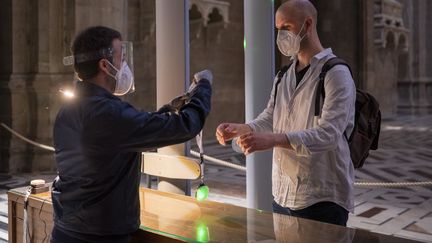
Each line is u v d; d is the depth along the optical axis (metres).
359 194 7.11
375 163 9.80
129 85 2.24
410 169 9.09
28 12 9.33
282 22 2.64
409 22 23.41
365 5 17.75
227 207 2.73
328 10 17.44
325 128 2.43
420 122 18.86
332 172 2.64
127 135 1.93
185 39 3.56
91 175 2.00
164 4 3.56
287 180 2.74
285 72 2.86
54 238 2.15
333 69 2.54
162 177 3.53
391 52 21.83
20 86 9.27
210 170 9.26
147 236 2.27
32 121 9.34
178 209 2.69
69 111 2.06
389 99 22.05
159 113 2.18
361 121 2.76
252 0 4.06
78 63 2.09
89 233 2.05
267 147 2.39
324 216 2.63
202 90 2.20
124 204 2.07
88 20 9.09
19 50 9.29
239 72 14.86
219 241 2.10
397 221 5.67
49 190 3.11
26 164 9.30
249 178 4.18
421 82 23.61
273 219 2.47
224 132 2.74
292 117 2.71
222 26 13.91
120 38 2.18
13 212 3.18
